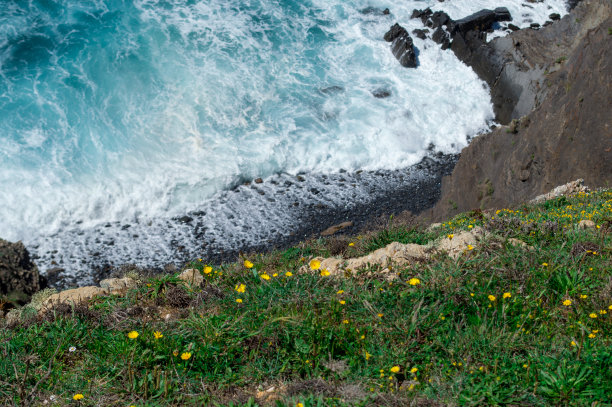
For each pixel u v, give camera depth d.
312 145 25.45
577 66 18.69
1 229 20.73
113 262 19.56
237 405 4.45
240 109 26.80
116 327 6.13
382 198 23.12
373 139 26.20
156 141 24.64
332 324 5.45
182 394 4.77
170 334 5.63
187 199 22.66
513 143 20.06
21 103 25.31
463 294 5.63
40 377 5.33
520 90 27.48
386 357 4.86
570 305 5.48
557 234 7.77
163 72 28.08
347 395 4.36
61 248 20.16
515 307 5.48
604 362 4.36
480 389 4.29
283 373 5.00
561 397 4.11
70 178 22.53
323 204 22.61
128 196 22.39
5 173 22.27
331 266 7.58
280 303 5.89
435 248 7.38
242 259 8.72
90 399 4.89
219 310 6.38
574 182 15.99
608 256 6.67
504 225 8.00
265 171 24.23
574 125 17.89
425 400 4.18
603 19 25.27
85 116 25.23
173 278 7.50
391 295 5.86
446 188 22.53
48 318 6.54
